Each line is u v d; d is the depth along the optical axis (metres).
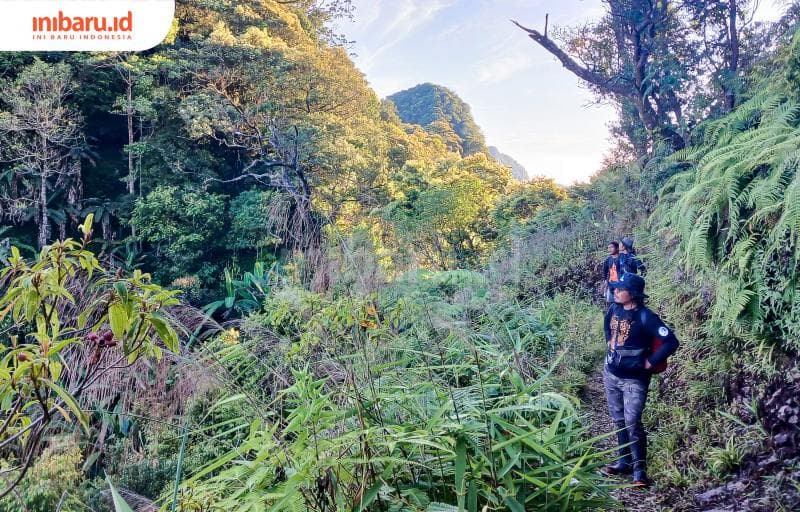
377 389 2.12
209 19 23.00
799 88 3.82
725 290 3.23
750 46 6.82
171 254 15.93
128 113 19.91
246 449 1.81
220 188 20.42
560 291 8.82
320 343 2.51
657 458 3.04
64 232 17.20
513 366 2.84
